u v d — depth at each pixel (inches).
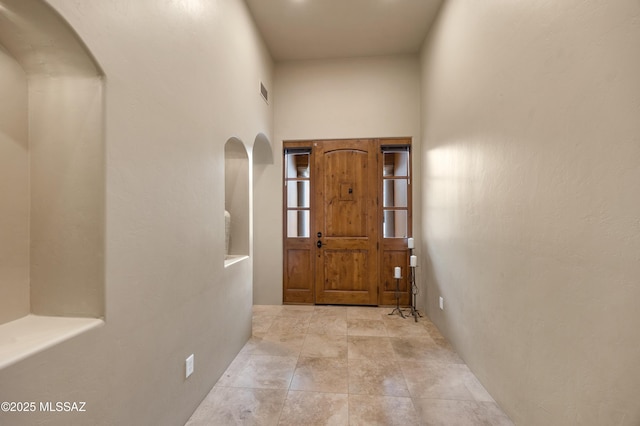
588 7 47.2
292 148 161.5
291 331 123.6
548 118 56.7
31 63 44.6
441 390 81.7
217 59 85.3
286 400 76.9
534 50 60.5
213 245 82.7
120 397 48.6
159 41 58.9
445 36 112.7
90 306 45.4
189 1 70.1
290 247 162.6
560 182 53.7
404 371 91.5
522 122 64.8
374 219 158.6
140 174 53.4
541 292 59.2
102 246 45.3
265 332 122.2
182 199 67.3
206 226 78.7
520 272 66.1
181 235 66.9
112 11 46.8
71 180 45.6
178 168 65.7
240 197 116.3
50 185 46.0
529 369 62.9
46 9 37.5
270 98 151.5
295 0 112.5
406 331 123.6
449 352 104.6
